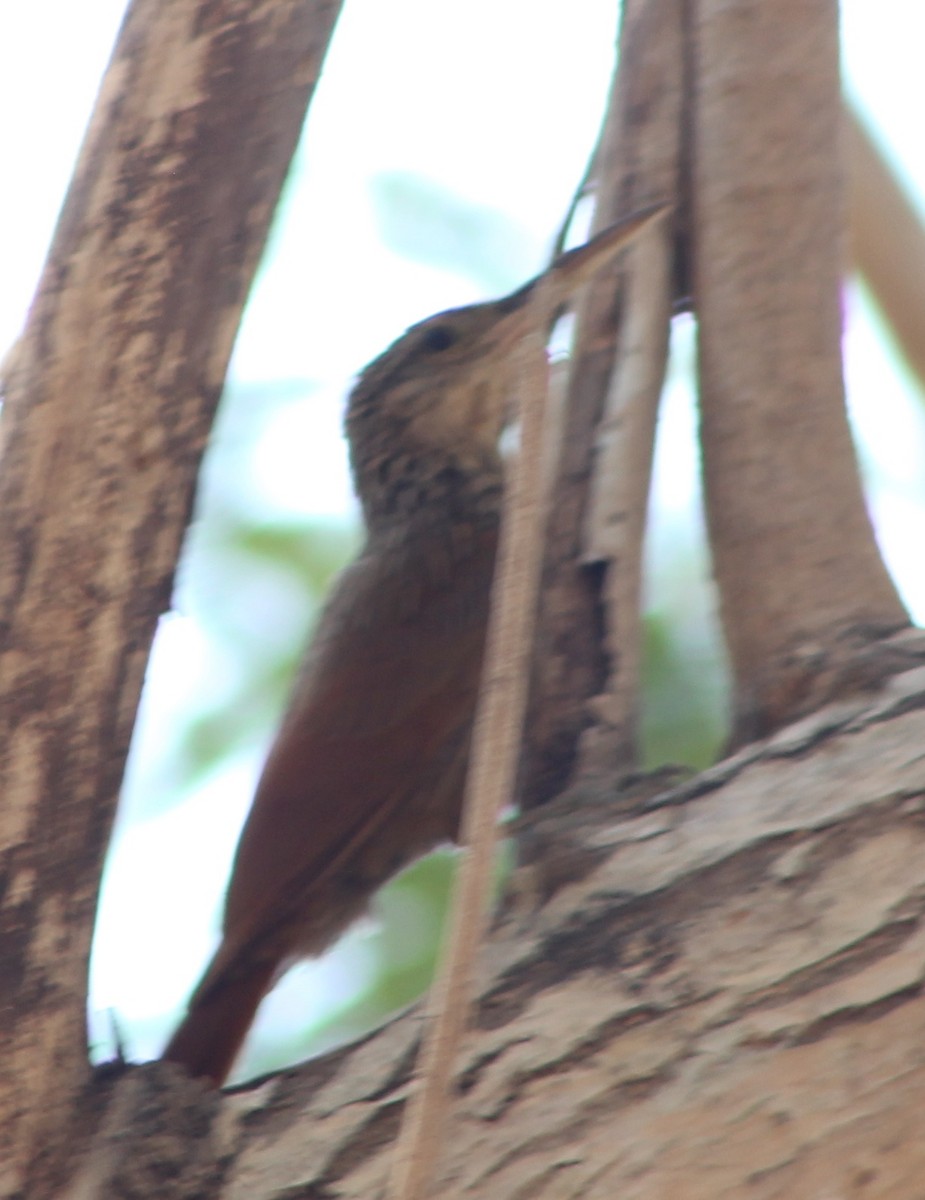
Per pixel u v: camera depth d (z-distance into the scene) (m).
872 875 4.93
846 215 7.04
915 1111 4.53
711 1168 4.68
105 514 5.17
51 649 5.14
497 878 6.79
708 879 5.21
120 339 5.21
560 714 6.41
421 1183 4.11
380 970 9.59
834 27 7.28
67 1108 5.34
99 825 5.21
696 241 7.12
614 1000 5.08
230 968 7.43
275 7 5.39
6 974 5.16
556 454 6.91
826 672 5.84
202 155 5.28
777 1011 4.81
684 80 7.44
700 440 6.75
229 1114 5.57
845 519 6.30
